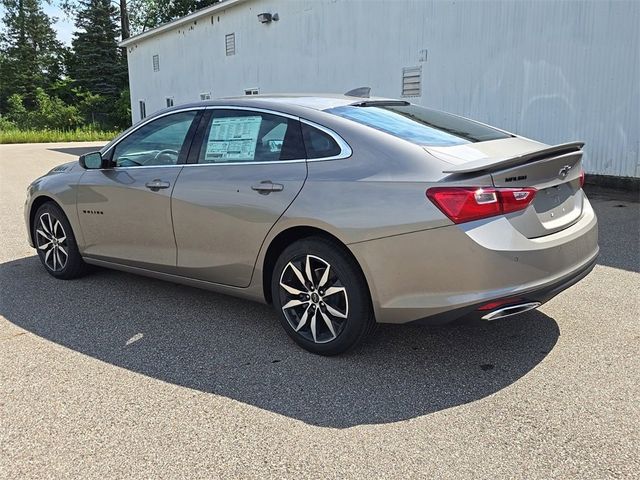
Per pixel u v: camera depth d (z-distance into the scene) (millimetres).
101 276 4980
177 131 3961
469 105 10172
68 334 3709
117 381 3061
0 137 30594
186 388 2973
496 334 3549
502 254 2717
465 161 2908
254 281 3529
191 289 4582
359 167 3070
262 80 15547
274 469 2299
